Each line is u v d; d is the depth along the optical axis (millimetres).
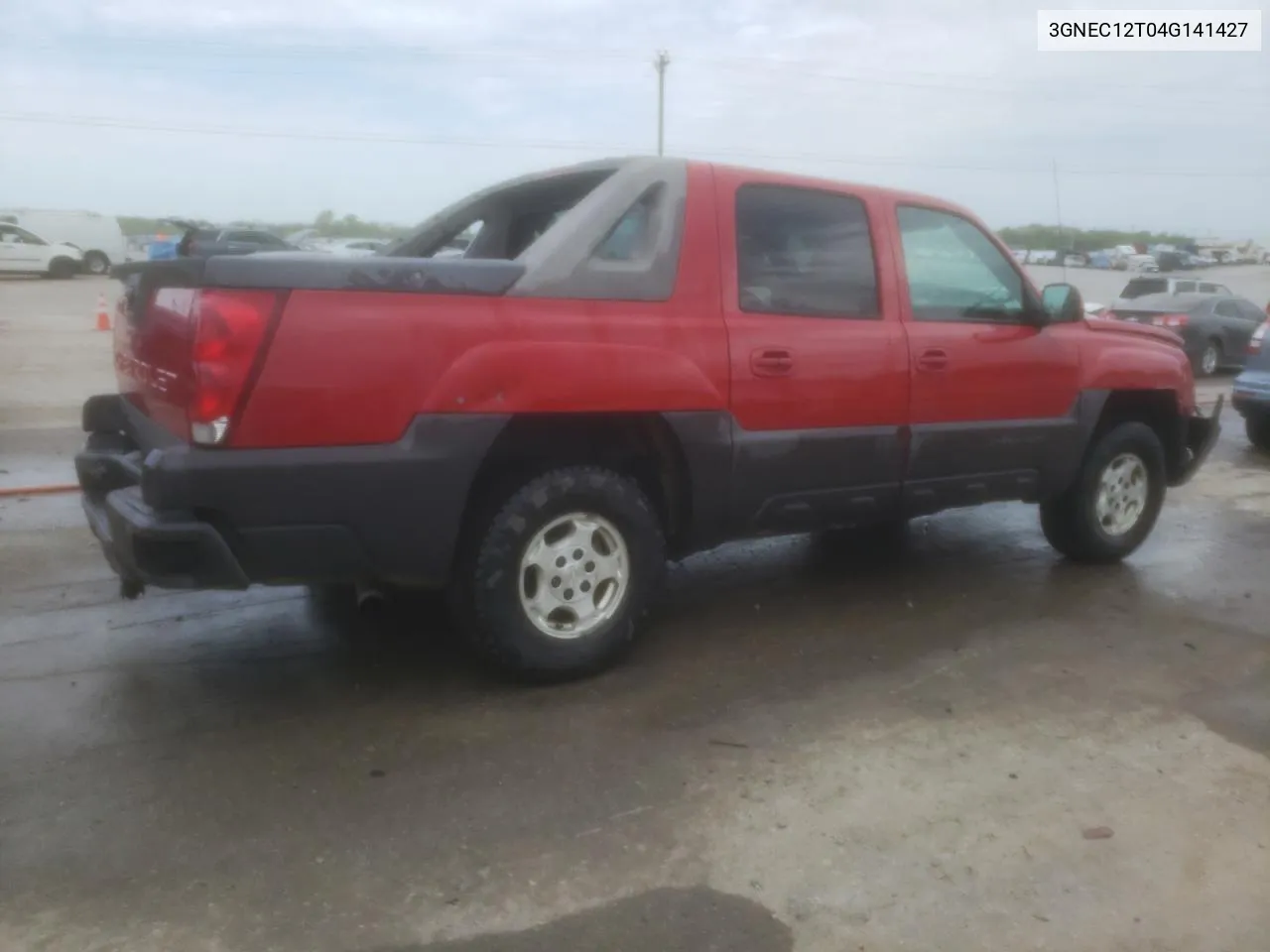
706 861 3146
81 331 19656
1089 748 3908
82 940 2750
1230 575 6246
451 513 3893
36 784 3516
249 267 3506
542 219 5395
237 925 2816
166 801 3424
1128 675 4617
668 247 4391
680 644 4898
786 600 5590
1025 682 4512
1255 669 4727
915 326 5113
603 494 4262
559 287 4105
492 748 3820
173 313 3662
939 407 5184
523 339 3969
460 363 3844
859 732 3998
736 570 6141
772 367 4582
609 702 4223
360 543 3785
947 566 6293
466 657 4645
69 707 4109
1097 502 6188
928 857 3186
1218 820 3426
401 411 3760
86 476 4410
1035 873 3119
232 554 3594
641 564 4418
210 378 3471
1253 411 10922
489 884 3016
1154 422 6672
